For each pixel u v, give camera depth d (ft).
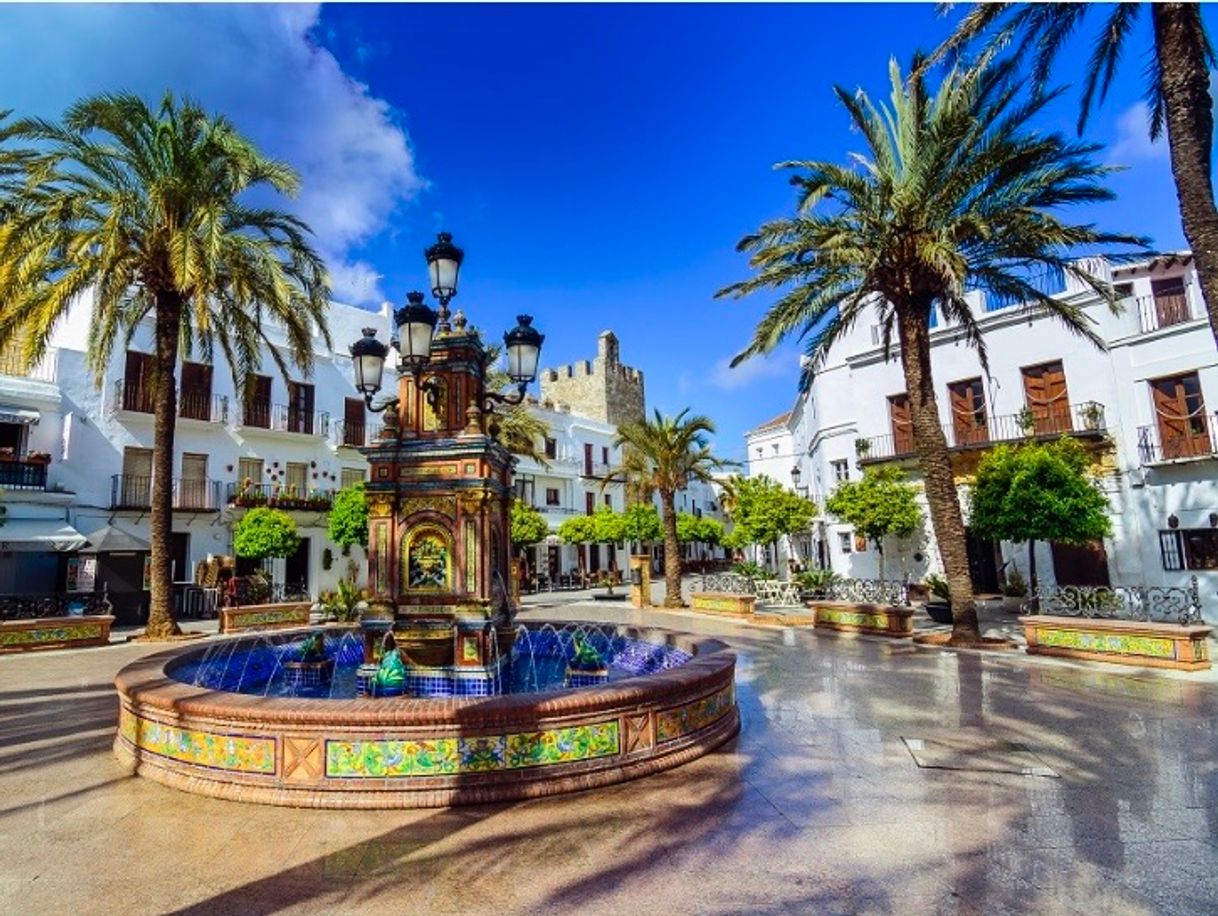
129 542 58.34
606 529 91.25
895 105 40.88
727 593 61.93
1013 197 37.09
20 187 42.65
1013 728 20.11
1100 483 53.01
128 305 54.85
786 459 133.39
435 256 24.75
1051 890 10.54
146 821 13.57
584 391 153.89
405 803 14.08
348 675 27.84
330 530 72.49
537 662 30.14
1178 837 12.43
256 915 10.01
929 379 40.37
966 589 38.73
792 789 15.03
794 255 41.65
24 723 22.18
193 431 71.82
